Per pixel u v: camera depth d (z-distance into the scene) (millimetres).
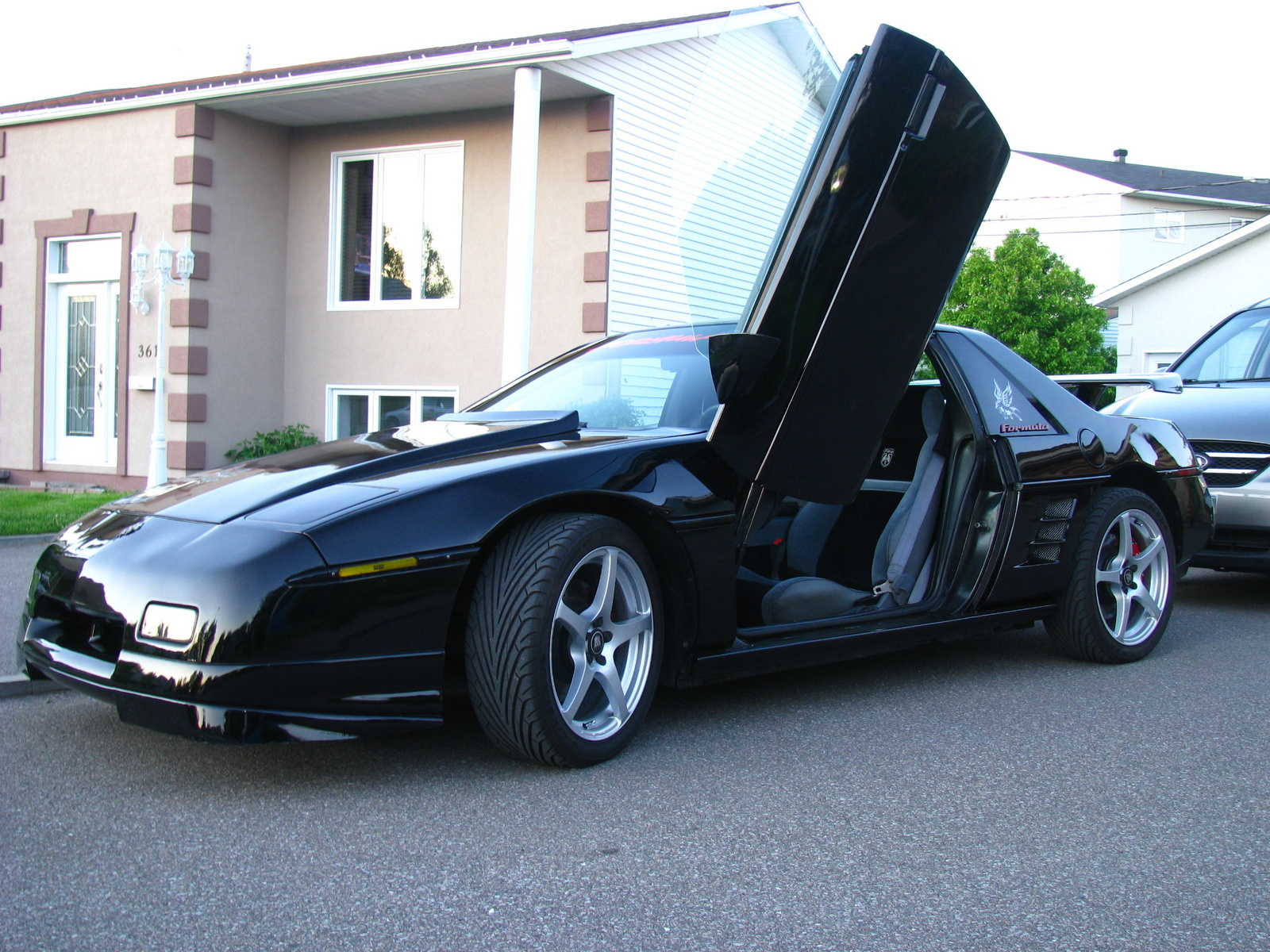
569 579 2857
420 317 11383
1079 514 4250
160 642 2615
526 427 3309
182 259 10305
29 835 2482
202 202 10945
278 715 2572
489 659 2805
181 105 10891
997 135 3318
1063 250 34625
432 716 2758
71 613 2961
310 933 2023
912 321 3387
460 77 9805
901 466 4371
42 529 7547
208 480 3230
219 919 2076
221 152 11102
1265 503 5457
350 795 2771
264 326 11711
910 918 2121
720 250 3465
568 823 2582
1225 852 2459
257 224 11547
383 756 3088
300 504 2801
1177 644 4836
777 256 3135
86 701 3660
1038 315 24516
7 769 2953
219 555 2643
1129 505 4363
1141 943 2029
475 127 11039
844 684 4031
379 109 11070
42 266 11852
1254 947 2018
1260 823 2635
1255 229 23641
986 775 2977
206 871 2295
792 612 3594
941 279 3406
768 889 2242
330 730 2617
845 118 3043
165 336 11039
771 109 3287
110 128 11312
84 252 11719
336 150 11664
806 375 3211
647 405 3719
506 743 2900
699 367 3771
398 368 11516
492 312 11055
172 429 10984
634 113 10750
